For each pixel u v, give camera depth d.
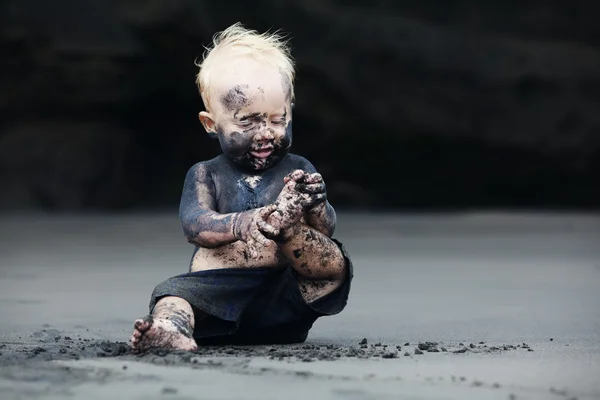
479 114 40.16
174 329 5.39
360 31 40.44
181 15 37.41
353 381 4.47
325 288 6.03
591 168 39.88
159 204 38.44
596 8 41.88
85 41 37.28
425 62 40.38
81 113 37.31
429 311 8.51
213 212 5.78
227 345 6.11
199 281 5.87
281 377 4.53
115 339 6.50
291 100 6.12
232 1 39.38
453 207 40.28
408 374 4.70
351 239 20.66
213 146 39.34
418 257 15.69
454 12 42.16
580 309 8.68
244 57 6.01
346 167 40.22
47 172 35.78
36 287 10.66
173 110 38.88
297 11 40.31
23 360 5.04
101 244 18.52
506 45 40.91
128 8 37.59
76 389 4.22
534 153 40.00
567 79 40.16
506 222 28.70
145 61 37.59
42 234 21.81
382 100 40.25
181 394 4.11
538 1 42.09
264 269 5.94
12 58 36.56
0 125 36.69
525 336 6.72
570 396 4.19
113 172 36.81
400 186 40.47
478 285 11.16
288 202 5.50
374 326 7.43
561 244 19.05
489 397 4.13
